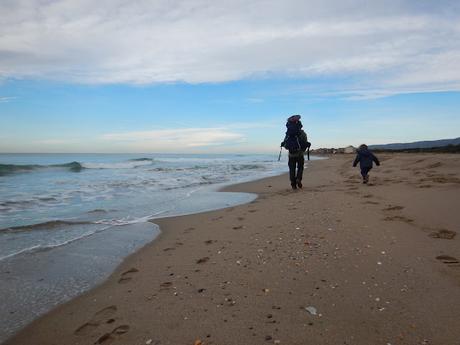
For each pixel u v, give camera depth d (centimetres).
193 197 1102
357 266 416
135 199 1061
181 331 297
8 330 315
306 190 1122
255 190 1250
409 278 376
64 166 2727
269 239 542
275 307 329
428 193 855
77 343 292
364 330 284
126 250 544
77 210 873
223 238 573
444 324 287
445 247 466
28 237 618
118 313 337
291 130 1151
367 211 694
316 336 279
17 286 408
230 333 289
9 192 1180
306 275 398
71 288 402
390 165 1998
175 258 493
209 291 372
